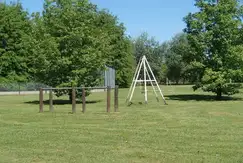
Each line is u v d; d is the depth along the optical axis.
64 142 10.55
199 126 13.65
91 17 28.52
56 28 27.36
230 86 30.91
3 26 54.00
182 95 37.62
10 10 55.28
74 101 18.42
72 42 26.94
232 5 30.83
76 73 26.98
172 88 57.66
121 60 73.81
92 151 9.33
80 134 11.91
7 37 54.06
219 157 8.67
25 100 31.61
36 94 43.56
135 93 42.72
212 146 9.92
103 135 11.69
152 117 16.48
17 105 25.12
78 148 9.71
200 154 8.98
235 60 30.23
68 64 26.75
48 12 27.91
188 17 32.22
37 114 17.94
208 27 31.45
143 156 8.77
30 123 14.78
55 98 33.94
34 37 27.42
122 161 8.32
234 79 31.20
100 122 14.88
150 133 12.05
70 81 26.92
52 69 26.97
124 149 9.56
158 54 94.38
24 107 23.03
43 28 27.45
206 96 35.69
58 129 13.02
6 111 19.91
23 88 52.56
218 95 31.75
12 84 52.00
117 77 72.50
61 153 9.12
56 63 26.81
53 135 11.73
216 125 13.91
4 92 47.22
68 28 27.14
